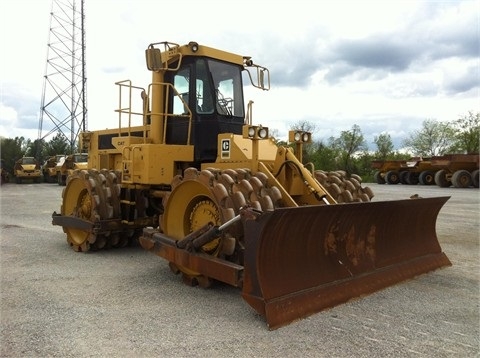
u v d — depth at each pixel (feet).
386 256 17.93
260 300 13.21
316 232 15.06
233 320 13.78
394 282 17.42
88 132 30.89
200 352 11.55
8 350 11.64
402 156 151.94
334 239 15.90
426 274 19.24
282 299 13.60
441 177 81.10
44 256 22.88
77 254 23.45
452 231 31.58
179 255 16.84
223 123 22.74
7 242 26.58
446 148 151.74
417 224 19.84
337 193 20.29
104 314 14.25
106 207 23.12
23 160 112.68
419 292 16.72
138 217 23.52
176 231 18.35
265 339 12.35
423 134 156.15
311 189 17.75
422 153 155.94
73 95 142.31
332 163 135.95
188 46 21.90
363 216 16.52
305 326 13.26
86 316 14.06
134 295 16.26
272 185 17.24
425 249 20.15
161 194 22.24
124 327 13.19
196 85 22.24
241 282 14.20
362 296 15.83
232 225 15.24
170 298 15.92
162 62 22.58
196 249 16.30
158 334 12.68
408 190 71.67
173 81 23.17
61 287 17.22
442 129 152.56
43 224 34.14
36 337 12.44
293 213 13.56
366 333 12.86
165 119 22.48
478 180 76.18
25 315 14.12
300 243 14.67
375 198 54.60
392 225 18.21
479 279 18.71
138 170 21.86
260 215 13.23
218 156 19.97
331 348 11.85
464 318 14.17
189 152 22.00
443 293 16.67
